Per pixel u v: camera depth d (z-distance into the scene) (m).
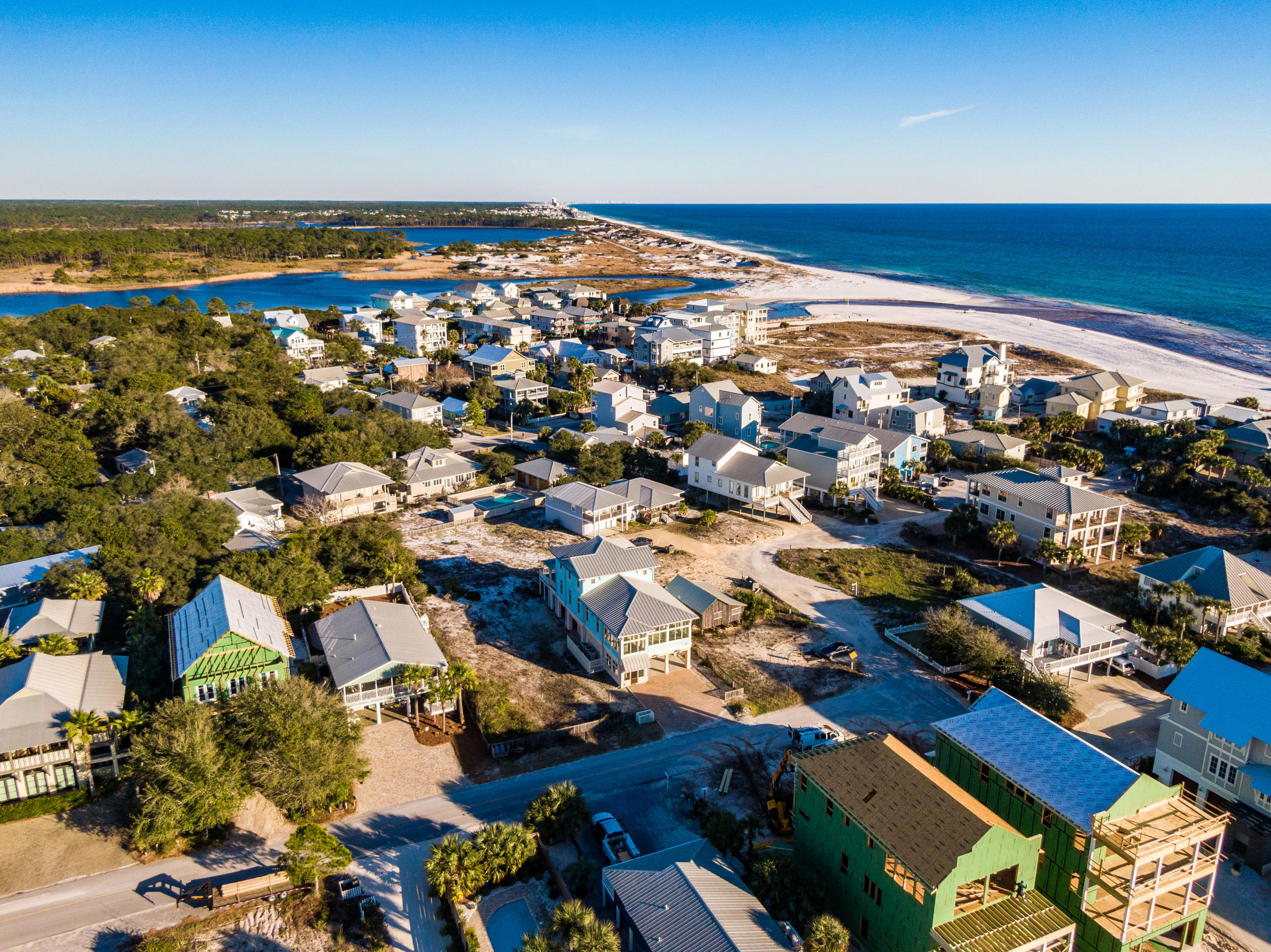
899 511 102.06
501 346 171.62
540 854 44.62
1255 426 117.50
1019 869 37.12
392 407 135.25
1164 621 71.94
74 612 61.91
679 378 162.38
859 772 41.34
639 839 46.19
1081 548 82.88
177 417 109.25
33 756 47.25
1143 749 54.75
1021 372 180.38
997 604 69.00
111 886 42.41
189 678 53.44
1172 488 104.44
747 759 53.97
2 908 40.66
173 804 43.38
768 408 145.12
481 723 56.75
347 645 59.50
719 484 102.88
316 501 93.94
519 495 104.38
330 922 40.34
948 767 46.59
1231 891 43.22
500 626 70.94
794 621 73.25
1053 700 58.00
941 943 34.41
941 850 35.47
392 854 45.12
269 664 55.47
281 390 132.88
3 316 194.75
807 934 37.44
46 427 102.94
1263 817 45.06
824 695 61.94
